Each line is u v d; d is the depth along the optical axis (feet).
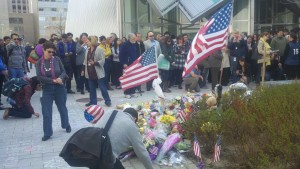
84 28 73.56
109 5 59.77
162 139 19.56
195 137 18.06
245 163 16.52
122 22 56.29
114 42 42.75
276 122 17.61
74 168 17.97
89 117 16.55
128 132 12.26
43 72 22.49
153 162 18.42
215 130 19.03
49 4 333.21
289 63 41.01
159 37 42.16
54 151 20.66
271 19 74.69
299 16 76.74
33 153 20.43
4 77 33.24
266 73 42.47
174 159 18.44
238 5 67.41
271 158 15.80
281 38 42.65
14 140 23.03
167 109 25.36
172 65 40.22
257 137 17.61
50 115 22.89
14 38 35.60
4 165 18.69
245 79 41.57
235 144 18.75
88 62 31.76
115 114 12.54
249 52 43.47
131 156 18.67
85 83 41.19
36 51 34.53
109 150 11.49
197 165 17.63
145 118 22.33
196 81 38.24
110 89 41.93
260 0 72.95
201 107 23.02
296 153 15.19
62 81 22.94
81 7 77.20
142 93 38.99
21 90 28.68
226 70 41.52
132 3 57.47
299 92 22.48
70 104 33.86
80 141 11.32
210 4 53.47
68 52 39.50
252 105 21.11
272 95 22.71
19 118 29.01
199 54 22.72
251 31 66.80
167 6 53.88
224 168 17.21
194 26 61.36
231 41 42.45
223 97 23.59
